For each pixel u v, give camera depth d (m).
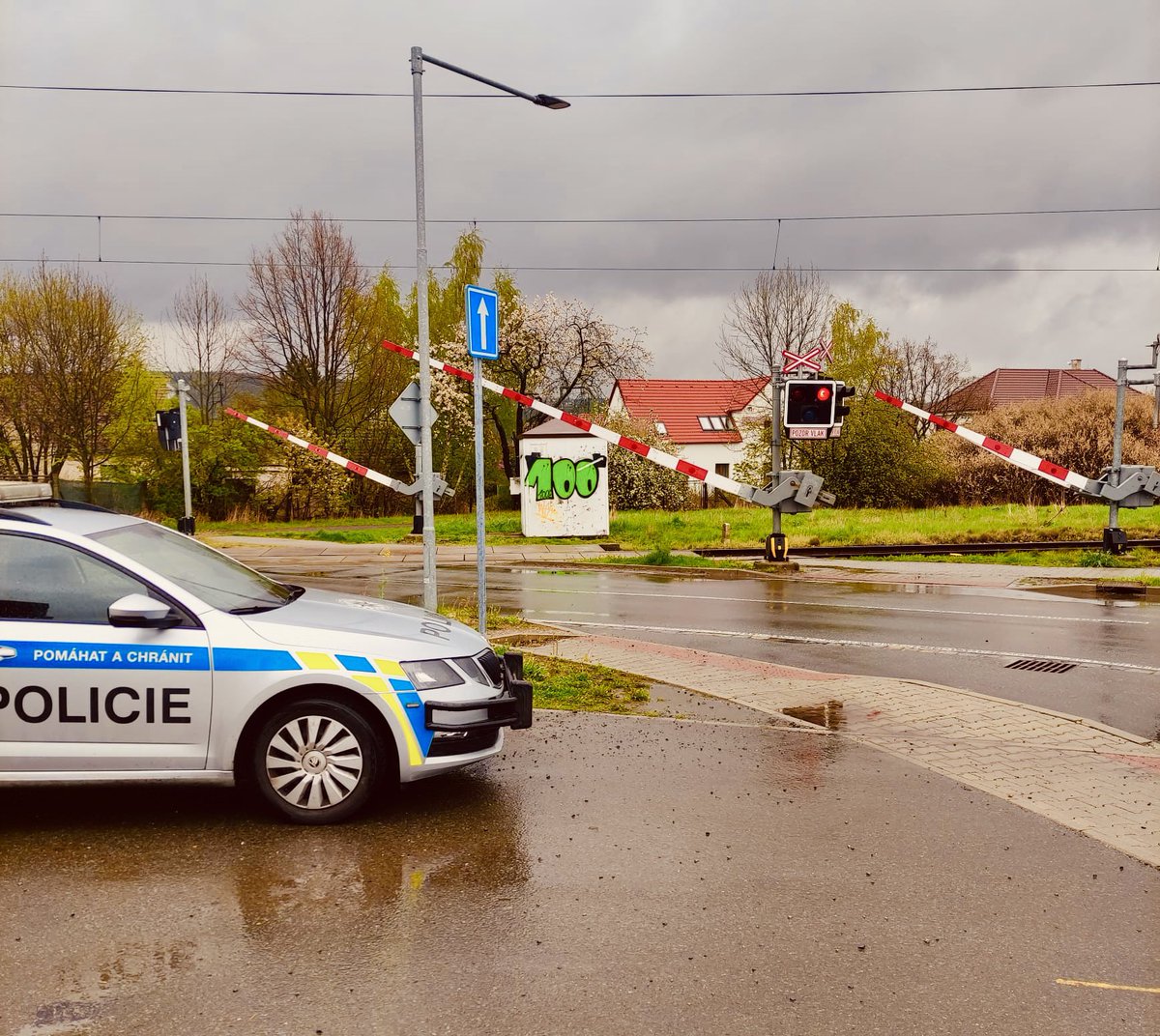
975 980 3.61
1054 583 16.23
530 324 41.62
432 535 10.05
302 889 4.29
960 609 13.44
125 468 33.28
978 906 4.22
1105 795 5.68
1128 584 15.79
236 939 3.84
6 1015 3.30
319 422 36.91
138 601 4.79
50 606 4.91
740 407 57.56
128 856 4.62
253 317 37.09
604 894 4.29
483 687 5.31
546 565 19.05
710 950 3.81
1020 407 38.00
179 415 21.16
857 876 4.52
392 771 5.17
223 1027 3.25
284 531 29.00
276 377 37.41
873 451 33.31
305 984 3.52
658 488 34.88
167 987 3.49
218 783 4.95
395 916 4.05
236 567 6.02
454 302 43.06
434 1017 3.33
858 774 6.00
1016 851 4.83
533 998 3.45
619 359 43.28
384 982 3.54
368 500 38.22
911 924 4.05
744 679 8.66
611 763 6.15
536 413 42.72
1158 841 4.99
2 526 5.01
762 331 41.22
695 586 15.93
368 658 5.01
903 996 3.49
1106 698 8.41
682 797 5.54
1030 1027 3.31
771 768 6.09
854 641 11.01
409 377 39.38
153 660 4.86
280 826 5.00
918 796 5.61
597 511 24.59
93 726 4.84
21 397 31.94
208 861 4.57
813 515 28.12
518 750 6.38
